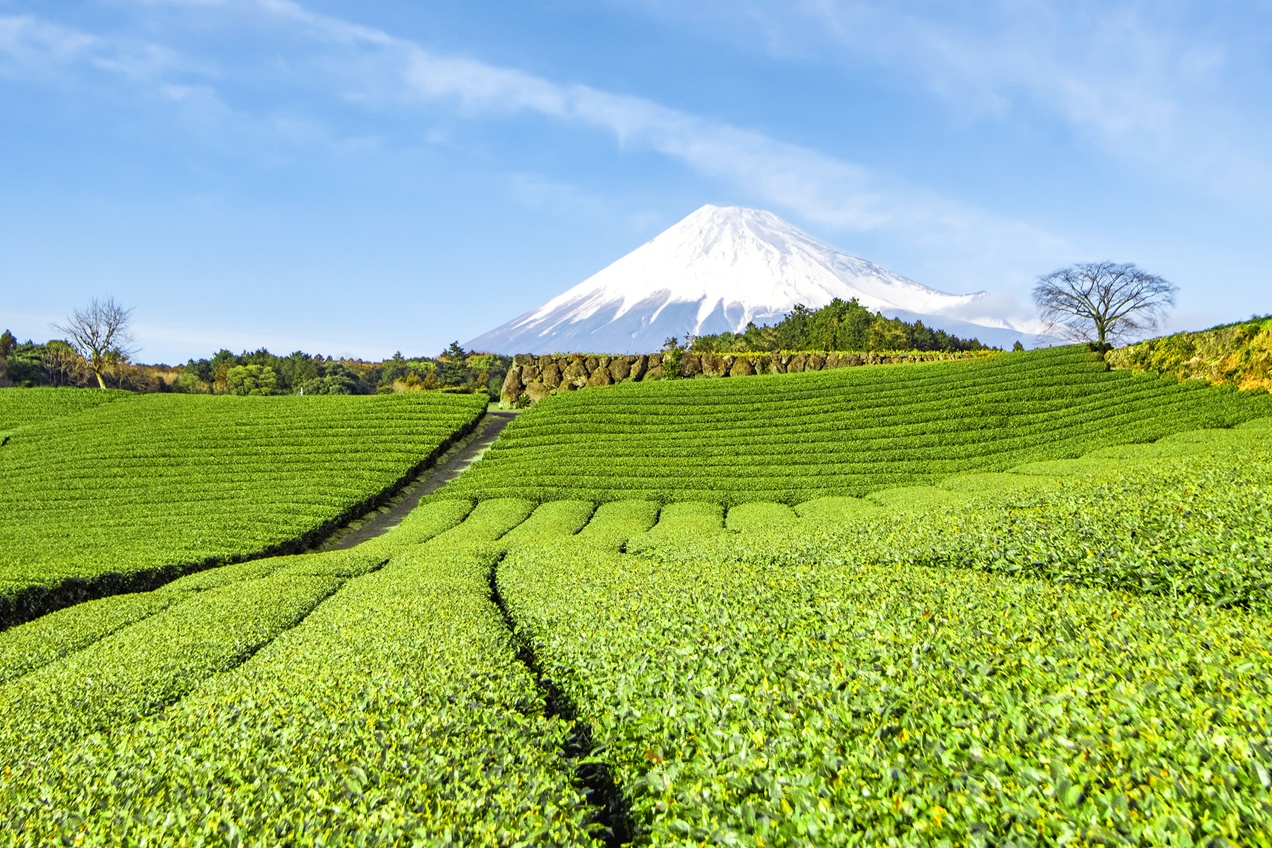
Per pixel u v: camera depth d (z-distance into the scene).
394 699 9.35
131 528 36.22
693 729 7.51
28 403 59.91
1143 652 7.31
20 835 6.99
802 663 8.52
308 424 54.38
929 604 10.63
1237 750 4.84
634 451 46.72
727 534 25.91
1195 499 14.26
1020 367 51.75
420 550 28.06
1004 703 6.38
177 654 15.04
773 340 123.12
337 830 5.91
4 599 23.64
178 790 7.24
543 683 11.37
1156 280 64.19
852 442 44.12
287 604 19.20
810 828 4.98
